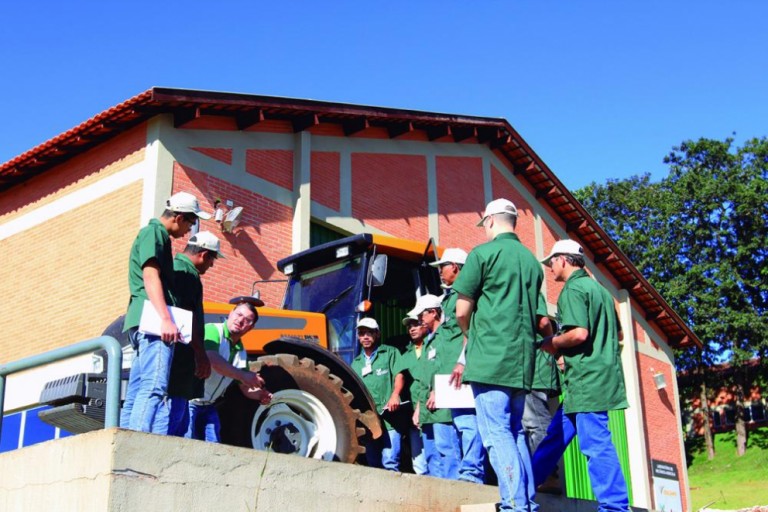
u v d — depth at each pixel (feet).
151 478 13.73
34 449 14.82
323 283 28.86
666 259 130.62
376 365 26.32
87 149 40.65
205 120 39.91
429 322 25.09
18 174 42.52
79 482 13.71
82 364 35.65
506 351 16.28
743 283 125.29
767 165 131.64
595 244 66.13
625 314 67.77
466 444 21.43
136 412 16.39
